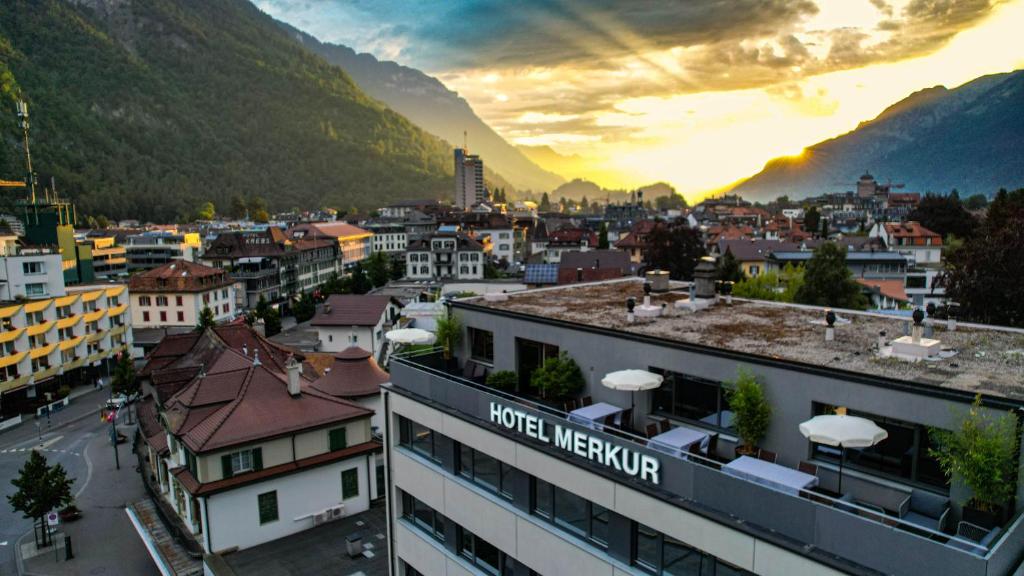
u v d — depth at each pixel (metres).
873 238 123.88
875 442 15.16
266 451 39.38
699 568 16.58
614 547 18.78
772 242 132.88
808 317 26.48
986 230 63.03
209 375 43.78
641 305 28.97
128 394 73.81
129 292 110.31
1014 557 12.76
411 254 167.25
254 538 38.72
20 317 79.81
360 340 88.31
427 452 27.08
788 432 18.88
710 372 20.80
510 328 28.19
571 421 20.14
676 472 16.92
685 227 103.12
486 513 23.34
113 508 52.53
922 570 12.46
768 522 14.95
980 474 14.23
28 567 43.38
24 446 67.69
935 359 19.28
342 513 42.12
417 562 27.77
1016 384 16.56
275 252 153.12
